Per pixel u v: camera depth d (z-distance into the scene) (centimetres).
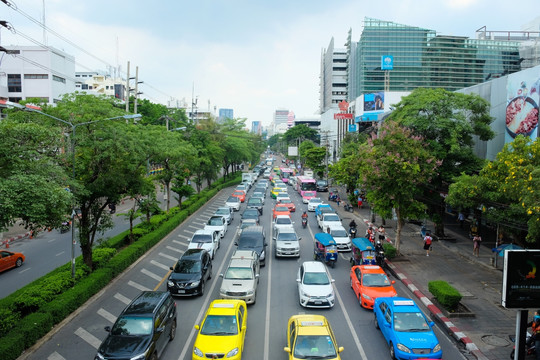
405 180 2247
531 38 8750
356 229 3138
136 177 2169
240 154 7119
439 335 1498
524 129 2305
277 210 3875
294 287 1980
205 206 4684
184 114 7162
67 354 1315
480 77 9919
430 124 2558
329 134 9412
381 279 1795
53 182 1288
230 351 1191
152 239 2766
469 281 2073
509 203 1872
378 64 9794
